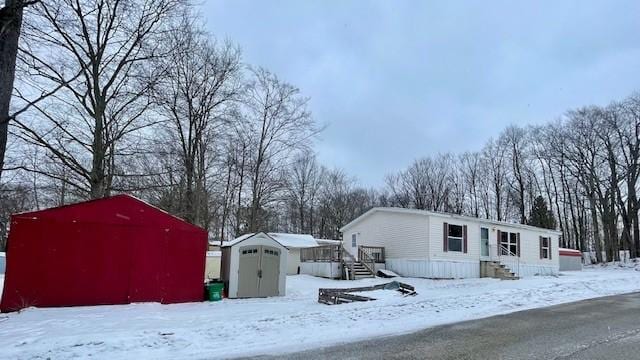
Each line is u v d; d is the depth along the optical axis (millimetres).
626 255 41719
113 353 6684
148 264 13281
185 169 24531
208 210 27797
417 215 23781
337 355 6688
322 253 24875
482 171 55312
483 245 25547
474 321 9781
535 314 10789
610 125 42000
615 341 7539
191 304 13312
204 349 7086
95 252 12570
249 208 33375
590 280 20359
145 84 17891
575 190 46938
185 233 14078
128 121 17844
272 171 33906
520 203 50344
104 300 12484
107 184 17172
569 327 8961
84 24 16078
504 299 13383
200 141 25781
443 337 7996
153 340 7469
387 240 25469
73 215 12445
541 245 29141
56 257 12078
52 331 8500
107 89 17156
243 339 7809
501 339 7789
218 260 19781
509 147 52562
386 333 8406
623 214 41625
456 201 56406
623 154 41688
